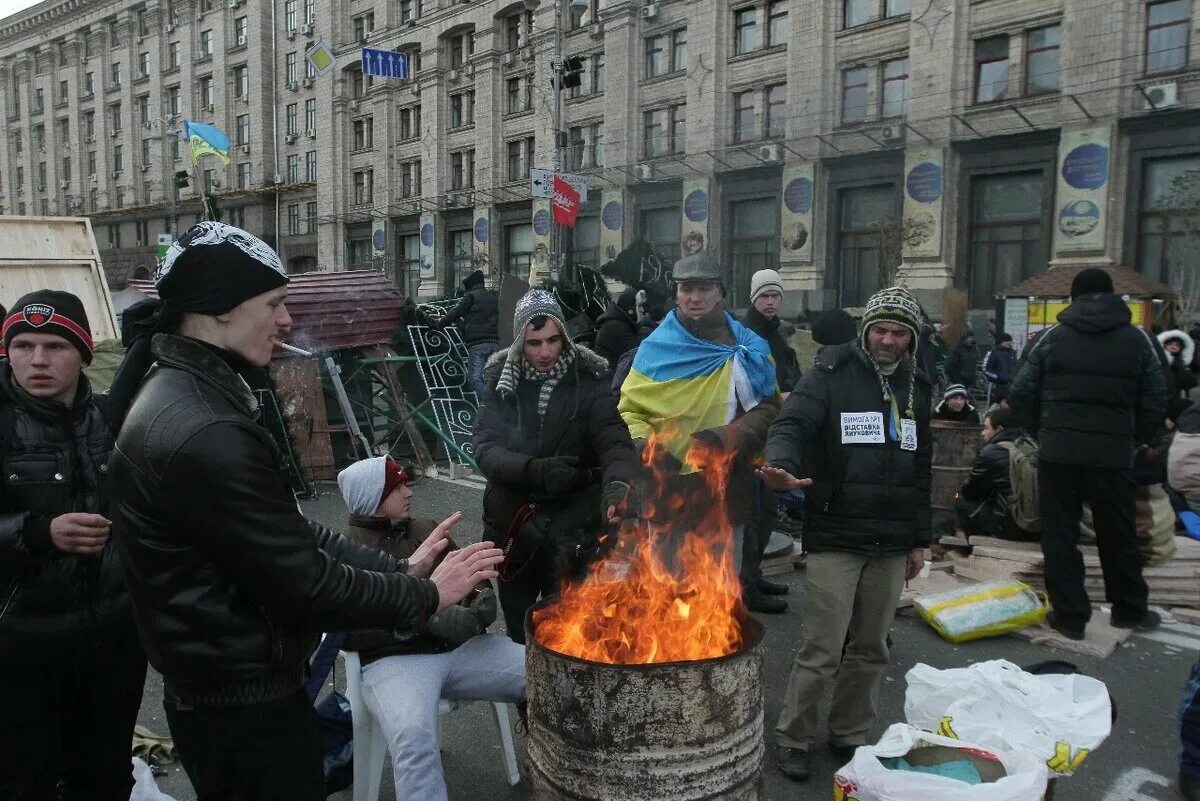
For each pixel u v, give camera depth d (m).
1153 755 3.36
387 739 2.57
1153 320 17.34
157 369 1.65
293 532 1.60
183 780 3.21
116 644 2.28
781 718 3.28
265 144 48.56
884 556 3.16
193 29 51.91
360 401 9.66
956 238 23.73
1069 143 21.22
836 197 26.03
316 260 46.88
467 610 2.74
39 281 7.62
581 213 33.22
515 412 3.14
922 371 3.30
